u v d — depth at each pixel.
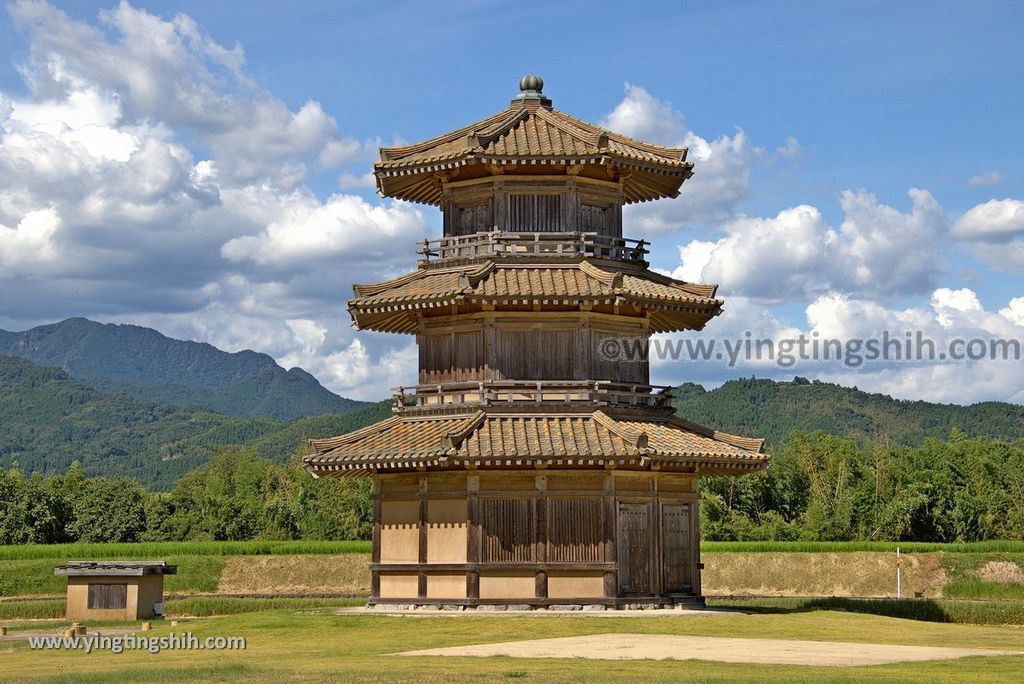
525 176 52.22
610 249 52.62
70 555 97.50
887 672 31.89
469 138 50.59
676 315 53.22
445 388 50.78
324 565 94.75
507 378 50.22
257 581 93.06
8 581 88.62
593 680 29.75
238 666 33.75
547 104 56.16
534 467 47.59
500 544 48.16
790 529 129.75
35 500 132.50
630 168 52.25
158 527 135.25
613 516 48.31
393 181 53.78
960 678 30.58
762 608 57.91
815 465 147.62
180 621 55.56
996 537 127.12
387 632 42.78
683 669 32.44
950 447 137.25
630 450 46.59
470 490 48.09
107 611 63.47
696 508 51.72
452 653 36.78
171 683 30.33
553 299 48.66
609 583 48.00
